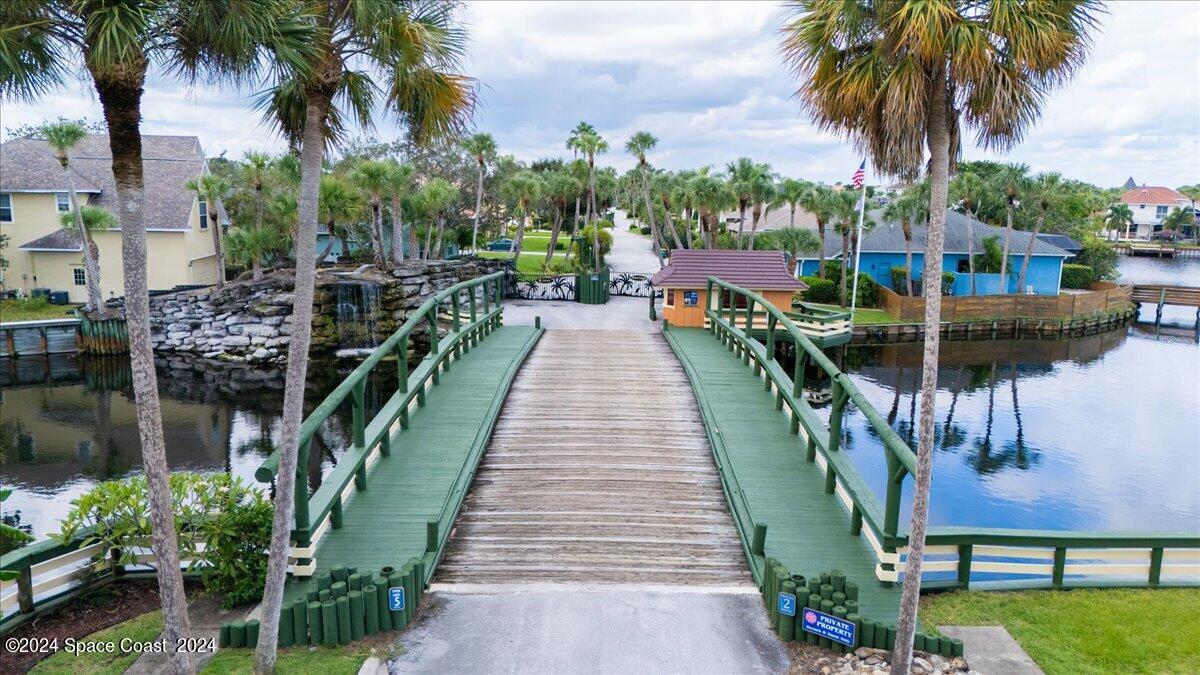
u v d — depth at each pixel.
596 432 11.80
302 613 6.43
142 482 7.46
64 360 27.84
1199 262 80.62
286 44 5.37
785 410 12.27
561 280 31.66
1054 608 7.32
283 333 27.66
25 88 5.03
